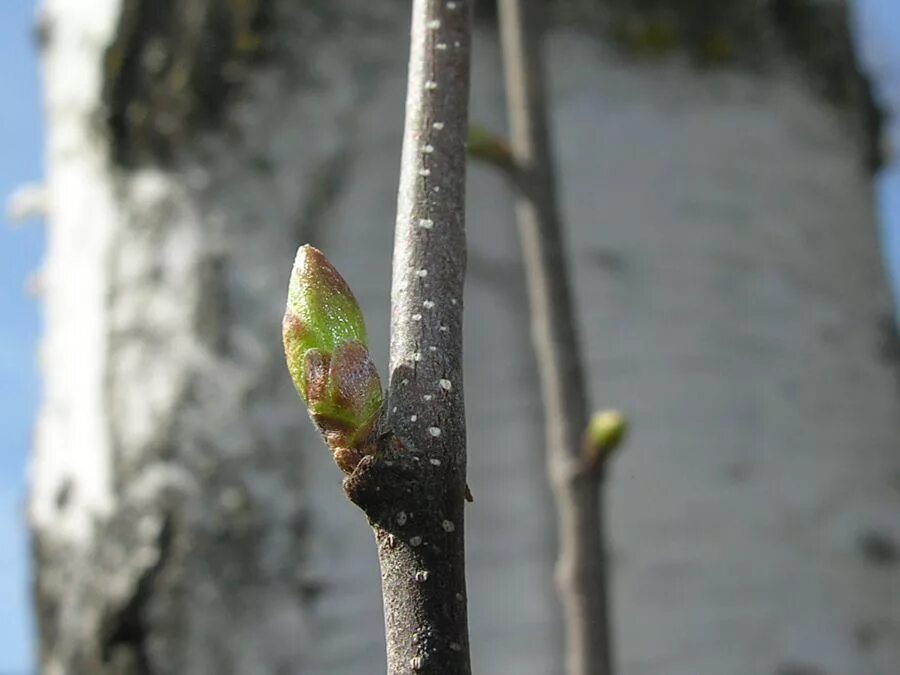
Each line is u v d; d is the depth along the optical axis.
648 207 0.30
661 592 0.27
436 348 0.11
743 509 0.28
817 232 0.31
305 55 0.29
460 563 0.11
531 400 0.28
